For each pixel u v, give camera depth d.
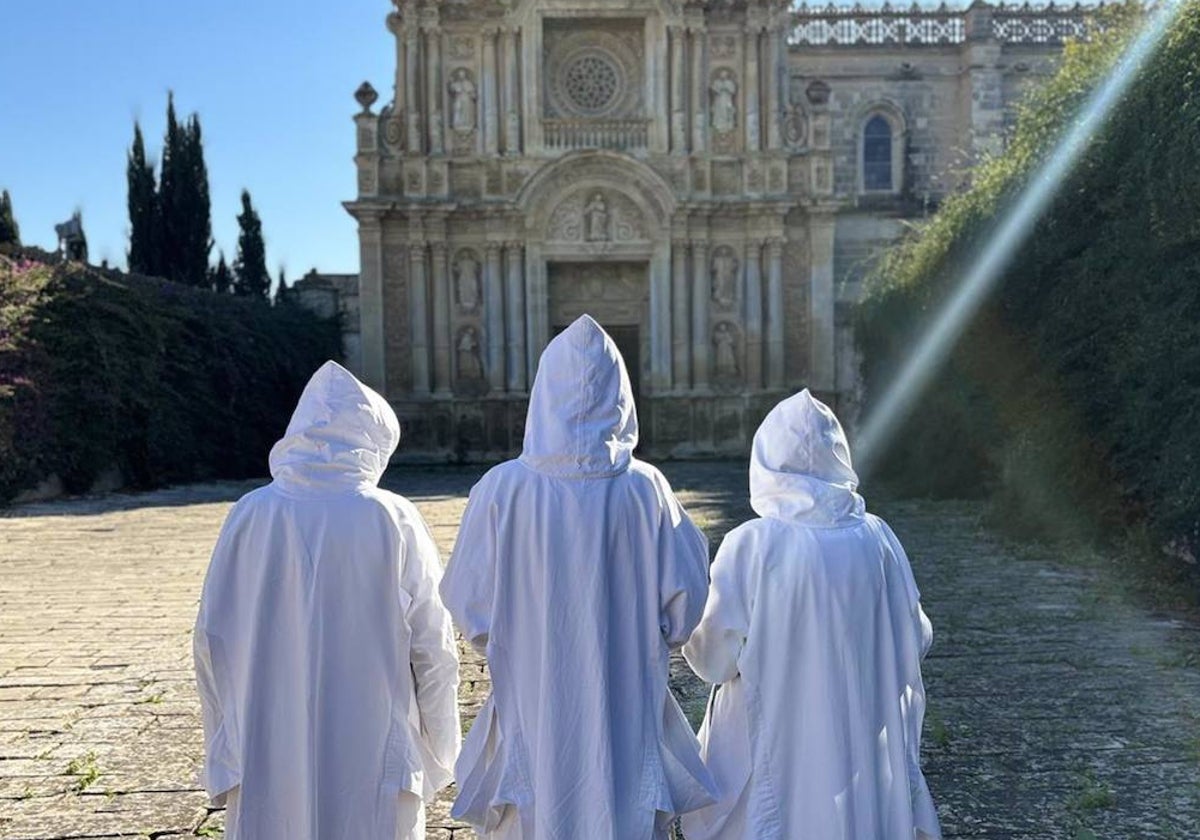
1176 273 10.27
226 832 3.67
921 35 36.22
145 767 5.79
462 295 31.77
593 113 31.94
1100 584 10.48
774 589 3.58
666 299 31.25
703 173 31.47
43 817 5.12
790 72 35.84
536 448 3.42
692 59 31.39
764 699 3.59
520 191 30.70
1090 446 12.33
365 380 31.33
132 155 38.72
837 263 34.47
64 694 7.16
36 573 11.89
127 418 22.59
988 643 8.18
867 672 3.60
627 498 3.42
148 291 24.19
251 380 27.62
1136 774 5.48
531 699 3.35
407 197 31.08
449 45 31.45
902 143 35.91
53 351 20.80
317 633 3.54
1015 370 14.66
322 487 3.66
